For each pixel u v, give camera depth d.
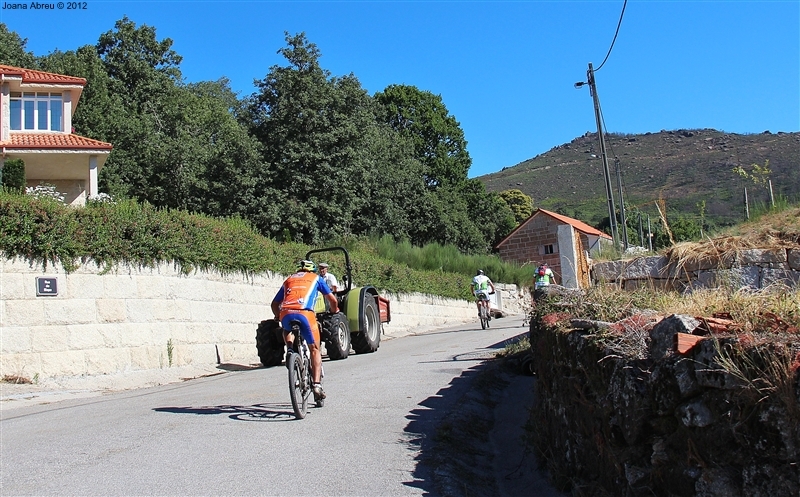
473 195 62.03
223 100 57.81
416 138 60.56
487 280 23.59
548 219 48.47
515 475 5.95
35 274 12.48
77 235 13.08
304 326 7.98
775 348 3.16
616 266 9.98
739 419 3.25
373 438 6.60
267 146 36.03
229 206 34.44
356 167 36.62
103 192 33.31
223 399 9.25
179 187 35.41
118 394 11.62
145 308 14.38
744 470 3.23
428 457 5.90
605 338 4.43
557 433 5.54
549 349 5.85
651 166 79.06
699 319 3.77
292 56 36.72
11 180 20.58
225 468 5.68
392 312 27.02
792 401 3.01
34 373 12.20
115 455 6.19
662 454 3.75
